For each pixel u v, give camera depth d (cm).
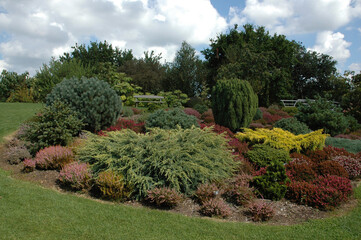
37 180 582
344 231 404
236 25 3397
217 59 3462
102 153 586
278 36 3359
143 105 2272
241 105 1029
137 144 583
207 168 581
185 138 642
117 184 499
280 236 388
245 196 492
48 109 789
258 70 2523
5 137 860
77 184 532
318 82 3897
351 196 546
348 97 1733
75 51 3847
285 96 3466
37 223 385
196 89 3206
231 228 408
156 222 419
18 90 2333
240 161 650
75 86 945
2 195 477
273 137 798
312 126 1235
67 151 676
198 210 478
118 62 4225
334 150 799
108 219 418
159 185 530
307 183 533
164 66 3731
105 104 947
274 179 527
